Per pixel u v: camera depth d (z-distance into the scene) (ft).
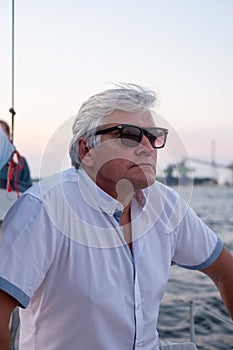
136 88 3.81
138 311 3.84
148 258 3.98
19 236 3.60
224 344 15.16
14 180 7.90
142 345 3.94
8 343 3.62
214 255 4.59
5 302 3.55
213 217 66.13
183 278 25.46
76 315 3.67
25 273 3.56
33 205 3.68
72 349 3.74
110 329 3.74
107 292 3.67
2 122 8.92
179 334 16.20
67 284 3.64
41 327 3.81
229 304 4.80
